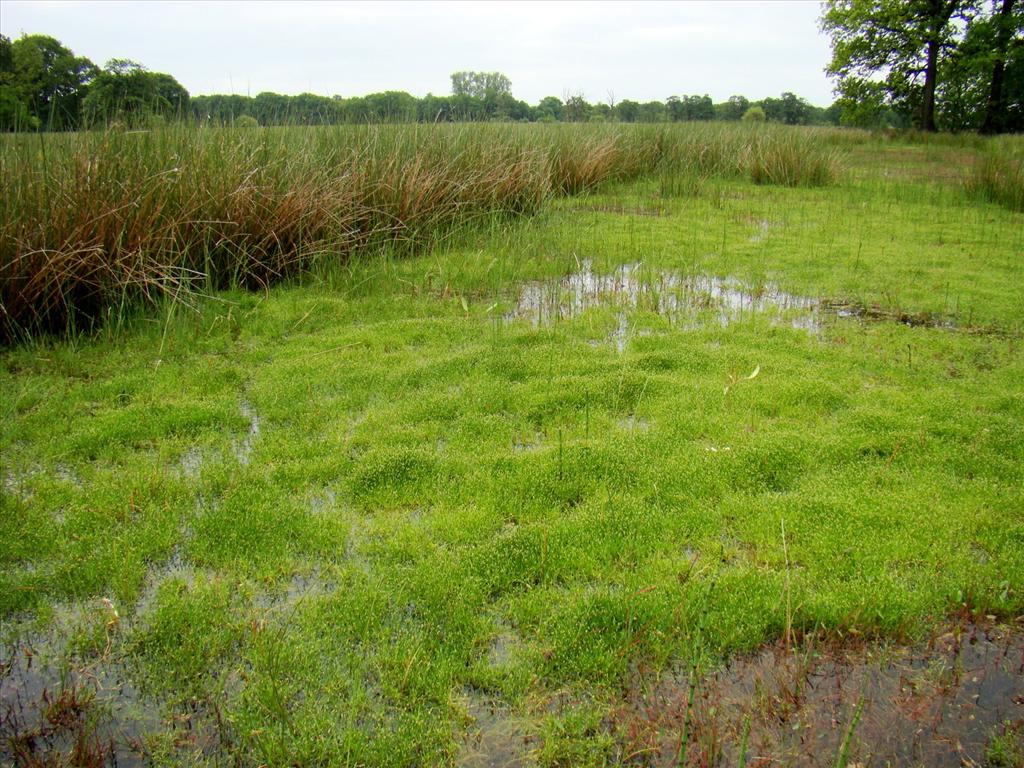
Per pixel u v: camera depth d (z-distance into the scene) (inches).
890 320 231.9
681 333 217.5
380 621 103.7
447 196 314.7
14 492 132.0
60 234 201.3
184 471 140.8
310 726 87.3
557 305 228.8
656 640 100.7
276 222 252.2
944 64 987.9
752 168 505.7
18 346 193.6
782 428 159.5
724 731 89.4
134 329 207.2
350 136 311.1
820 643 102.0
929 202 430.6
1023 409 168.4
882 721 91.2
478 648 100.3
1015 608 108.3
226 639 99.8
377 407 168.1
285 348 201.8
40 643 100.4
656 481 137.6
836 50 1056.2
